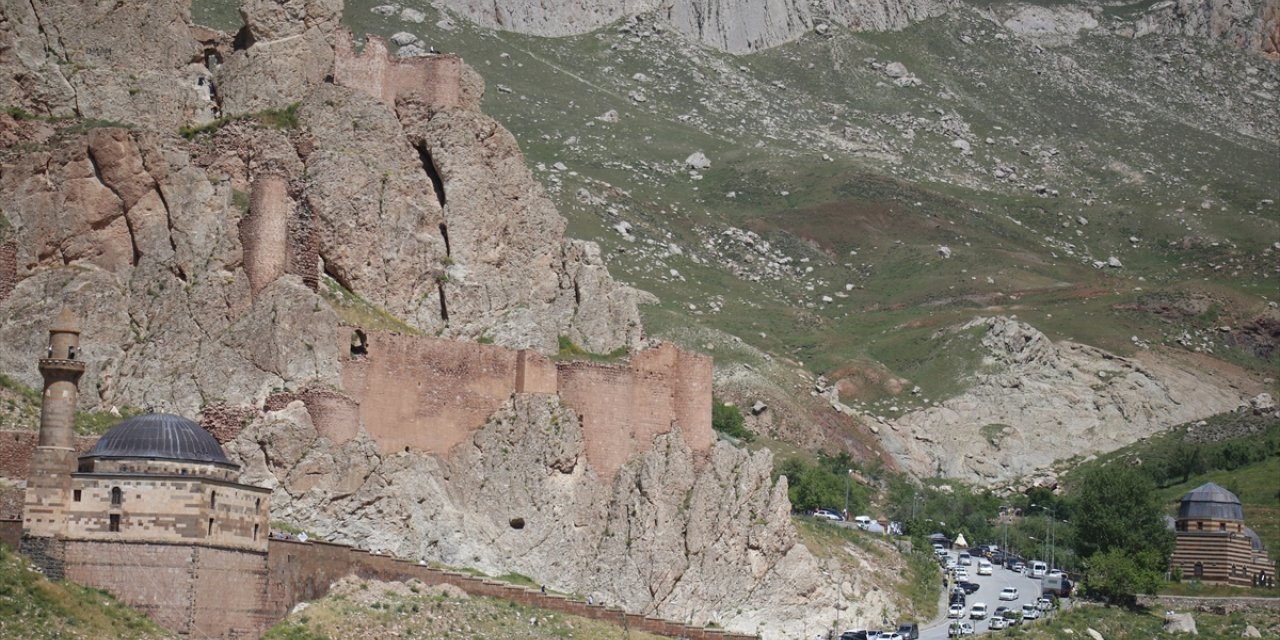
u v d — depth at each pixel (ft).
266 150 474.49
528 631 430.61
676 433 498.28
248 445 436.35
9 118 457.27
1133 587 650.43
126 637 369.50
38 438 402.93
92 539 378.94
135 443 385.09
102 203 451.53
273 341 446.19
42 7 474.49
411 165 495.41
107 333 440.86
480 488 469.57
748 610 492.13
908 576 609.42
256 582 394.11
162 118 476.54
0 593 362.53
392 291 481.05
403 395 462.60
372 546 443.73
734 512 497.87
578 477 482.69
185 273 449.89
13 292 440.86
